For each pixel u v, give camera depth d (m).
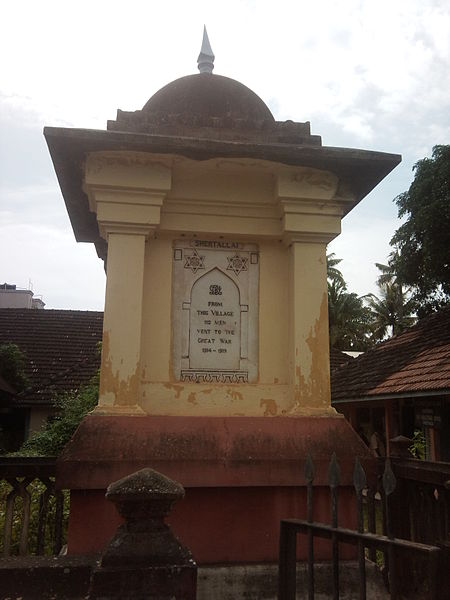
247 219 4.60
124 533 2.53
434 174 12.64
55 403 14.04
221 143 4.16
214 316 4.55
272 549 3.95
